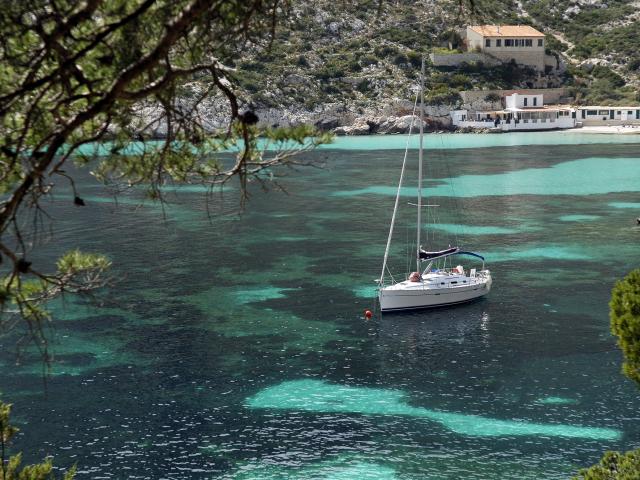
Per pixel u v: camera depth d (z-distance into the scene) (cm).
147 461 2473
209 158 764
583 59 17375
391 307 4128
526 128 15538
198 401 2922
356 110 15412
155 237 5938
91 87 657
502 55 16362
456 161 11244
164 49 600
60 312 3959
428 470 2409
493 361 3334
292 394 2991
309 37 16475
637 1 19225
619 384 3034
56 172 665
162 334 3678
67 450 2541
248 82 14688
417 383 3098
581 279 4697
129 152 731
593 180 9125
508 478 2348
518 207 7375
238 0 657
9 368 3206
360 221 6719
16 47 611
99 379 3119
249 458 2495
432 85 15812
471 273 4469
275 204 7625
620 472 1317
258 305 4184
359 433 2661
